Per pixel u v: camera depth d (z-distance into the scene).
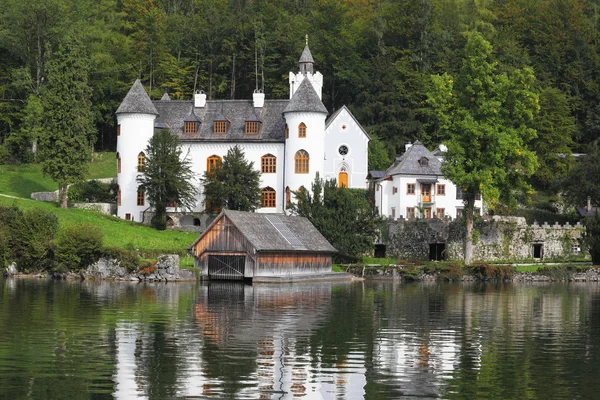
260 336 40.94
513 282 86.06
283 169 108.00
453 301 61.41
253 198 99.94
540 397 29.55
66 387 29.59
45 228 79.75
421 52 157.25
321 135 107.00
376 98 146.88
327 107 159.88
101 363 33.56
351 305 56.56
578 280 88.06
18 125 136.38
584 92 155.50
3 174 122.62
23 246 79.12
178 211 104.69
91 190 111.12
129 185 106.12
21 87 133.62
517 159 92.69
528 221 118.88
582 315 52.84
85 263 77.25
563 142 139.12
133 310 50.53
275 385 30.45
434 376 32.50
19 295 58.84
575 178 111.00
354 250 93.06
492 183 90.56
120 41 152.75
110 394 28.77
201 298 58.97
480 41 91.62
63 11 137.62
